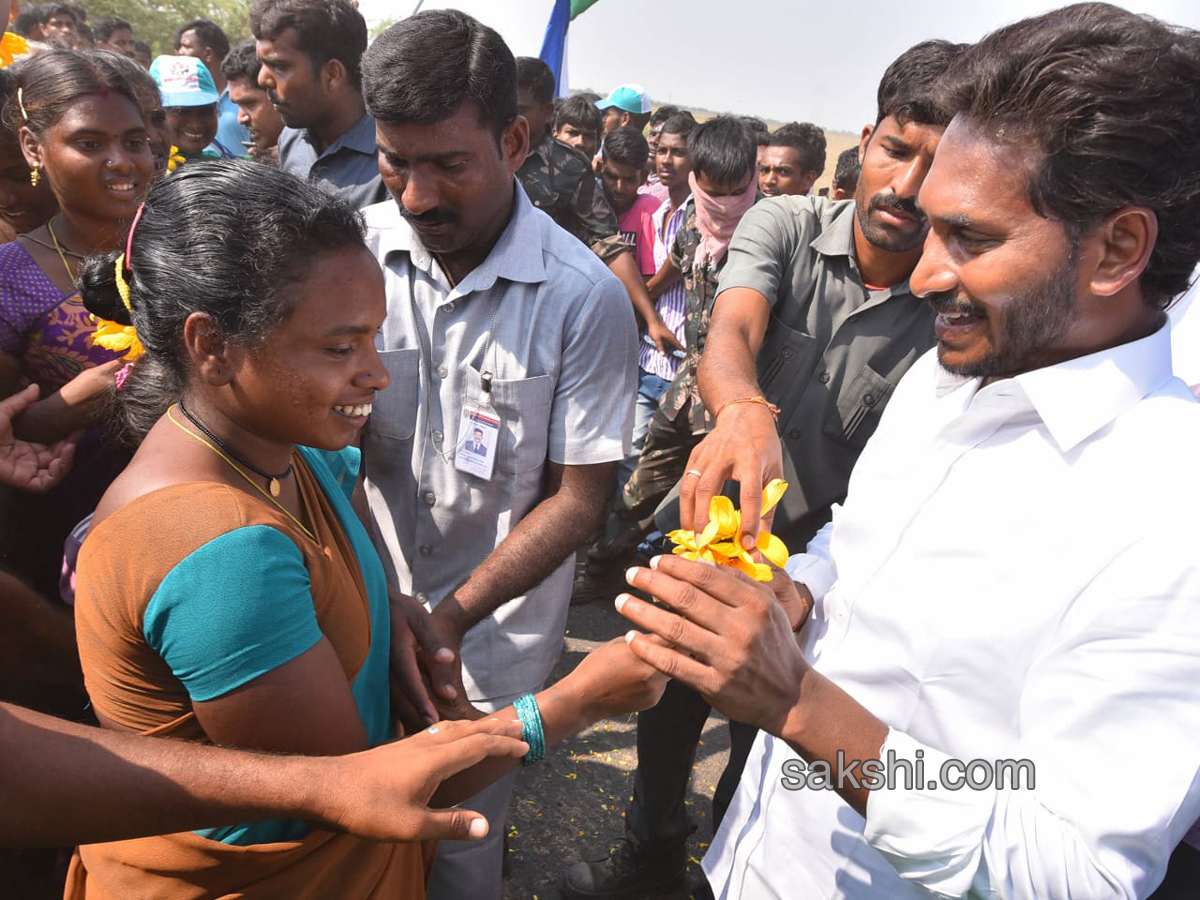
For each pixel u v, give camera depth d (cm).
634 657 137
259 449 126
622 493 409
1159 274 103
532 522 201
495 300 200
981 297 106
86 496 218
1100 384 108
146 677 115
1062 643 106
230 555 108
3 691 193
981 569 116
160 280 115
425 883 163
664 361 483
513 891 269
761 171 535
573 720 137
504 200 194
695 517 153
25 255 223
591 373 203
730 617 109
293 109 340
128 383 143
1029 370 116
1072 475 111
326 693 117
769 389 228
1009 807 106
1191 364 182
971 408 123
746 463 149
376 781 108
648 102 718
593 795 310
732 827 163
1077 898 102
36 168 229
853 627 135
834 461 229
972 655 116
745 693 112
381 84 171
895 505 133
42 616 184
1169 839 101
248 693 110
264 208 113
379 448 212
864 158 199
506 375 200
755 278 213
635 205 560
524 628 215
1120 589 101
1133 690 99
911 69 183
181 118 432
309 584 120
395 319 204
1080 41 95
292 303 114
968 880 108
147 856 124
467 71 173
